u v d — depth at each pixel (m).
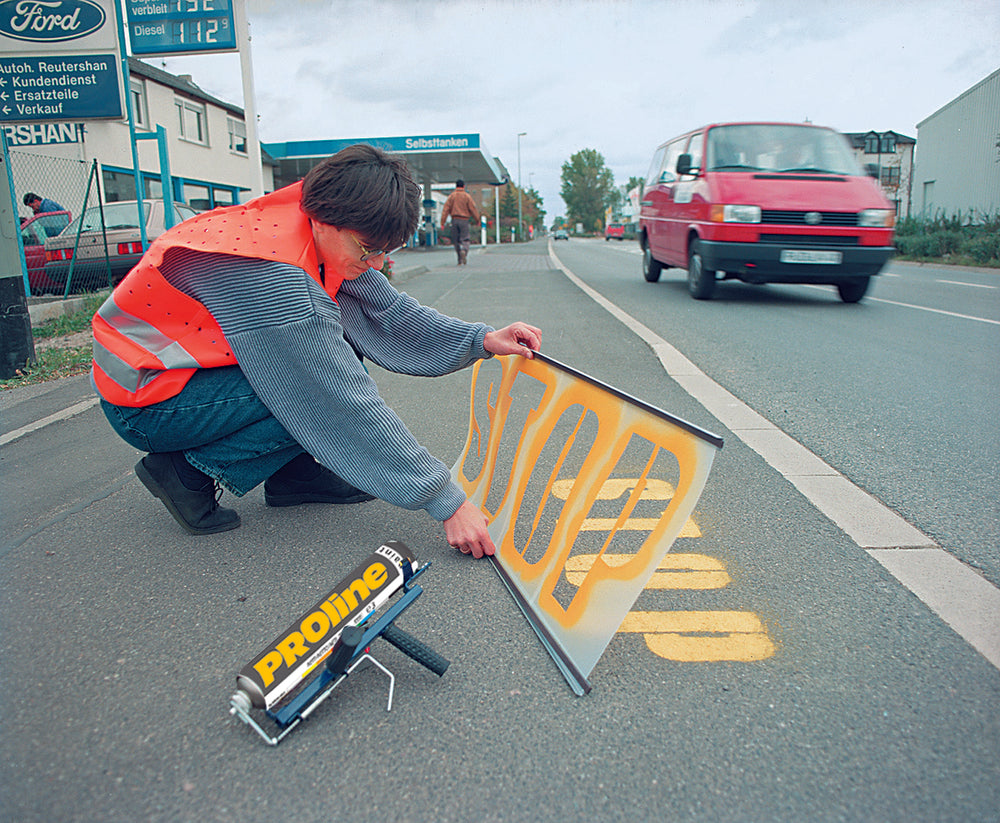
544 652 1.73
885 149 48.66
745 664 1.67
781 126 8.73
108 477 3.02
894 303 8.37
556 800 1.27
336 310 1.99
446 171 45.34
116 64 8.30
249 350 1.91
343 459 1.96
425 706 1.54
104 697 1.58
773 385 4.36
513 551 2.11
